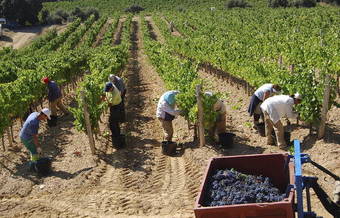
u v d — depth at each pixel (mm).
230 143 11648
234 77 22547
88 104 12969
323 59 18172
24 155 12539
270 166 7258
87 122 12078
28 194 10125
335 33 29000
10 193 10203
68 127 15156
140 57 35531
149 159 11797
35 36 67250
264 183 6875
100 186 10281
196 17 60781
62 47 42875
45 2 102062
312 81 12539
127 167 11336
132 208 9133
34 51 45594
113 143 12797
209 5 85812
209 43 28672
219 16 60250
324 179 9359
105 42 42125
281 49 23484
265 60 24406
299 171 5926
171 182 10273
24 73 18922
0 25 64562
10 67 25016
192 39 33375
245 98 17859
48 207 9445
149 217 8719
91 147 12258
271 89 12492
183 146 12539
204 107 11570
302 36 29703
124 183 10367
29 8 76375
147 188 10047
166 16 68438
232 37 33750
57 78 19594
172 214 8766
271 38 29109
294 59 20656
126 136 13961
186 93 12375
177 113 12133
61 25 76812
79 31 55281
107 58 23281
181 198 9406
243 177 6949
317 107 11500
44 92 17859
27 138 10969
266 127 11594
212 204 6254
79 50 33906
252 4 81000
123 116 14734
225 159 7355
